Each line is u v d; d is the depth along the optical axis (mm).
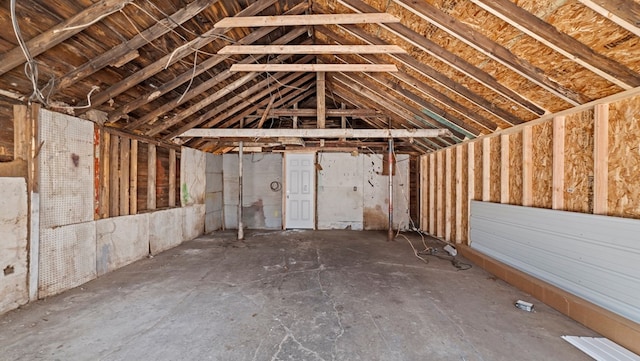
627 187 2281
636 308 2098
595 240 2436
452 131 4941
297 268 3932
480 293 3059
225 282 3367
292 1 3318
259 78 4906
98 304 2725
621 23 1846
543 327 2338
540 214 3080
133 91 3658
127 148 4137
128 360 1872
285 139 6574
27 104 2770
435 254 4727
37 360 1862
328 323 2381
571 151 2840
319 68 3625
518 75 2885
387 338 2154
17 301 2600
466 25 2592
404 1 2615
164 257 4488
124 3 2404
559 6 2053
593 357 1927
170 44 3207
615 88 2348
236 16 3049
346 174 7211
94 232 3459
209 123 5418
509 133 3770
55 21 2375
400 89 4398
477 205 4379
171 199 5281
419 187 7035
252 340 2119
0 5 2072
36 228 2762
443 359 1900
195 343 2076
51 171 2926
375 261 4293
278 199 7285
